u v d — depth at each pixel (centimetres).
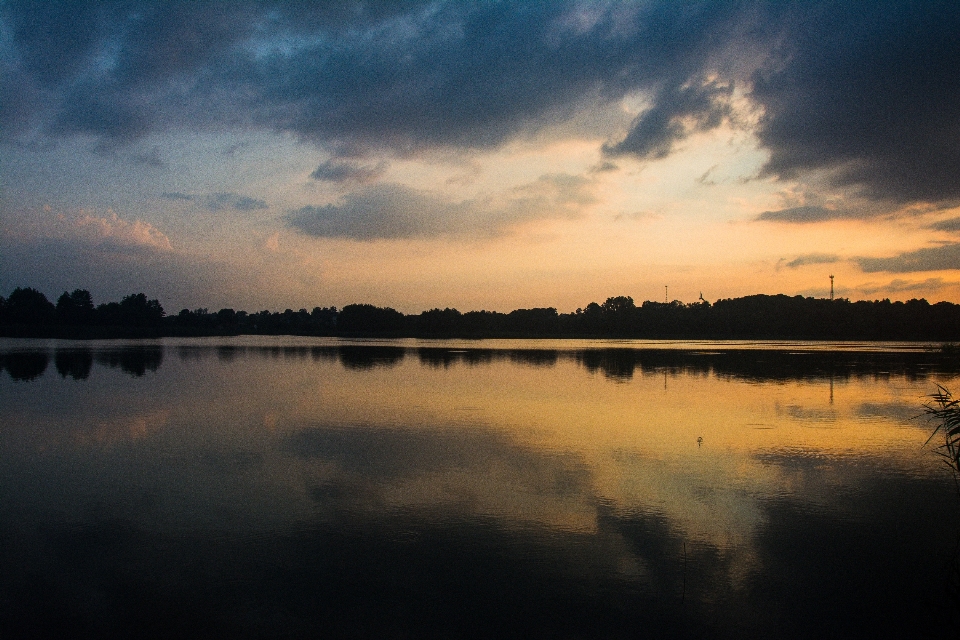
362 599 783
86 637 701
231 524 1038
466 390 2756
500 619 738
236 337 11488
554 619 740
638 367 4062
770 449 1578
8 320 11738
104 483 1274
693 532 1007
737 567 881
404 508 1114
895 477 1330
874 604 785
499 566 877
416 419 1992
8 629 716
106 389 2748
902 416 2088
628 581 836
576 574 853
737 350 6500
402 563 884
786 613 760
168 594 796
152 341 8781
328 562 888
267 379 3200
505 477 1309
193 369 3784
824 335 11294
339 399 2448
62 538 980
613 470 1366
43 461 1450
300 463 1423
